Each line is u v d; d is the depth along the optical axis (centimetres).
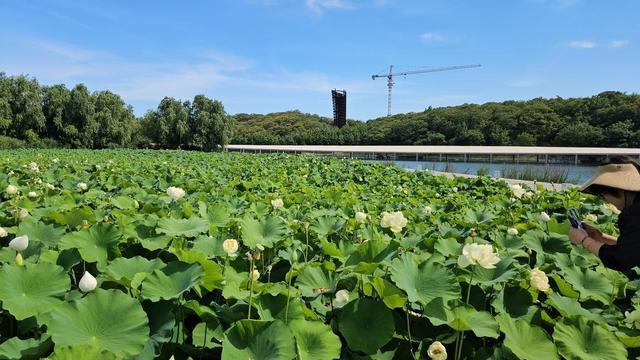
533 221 477
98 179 802
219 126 5575
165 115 5597
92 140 4934
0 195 575
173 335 210
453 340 204
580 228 317
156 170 1071
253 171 1159
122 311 190
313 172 1282
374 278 210
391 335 200
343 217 442
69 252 262
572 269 290
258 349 182
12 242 229
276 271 310
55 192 520
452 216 507
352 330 204
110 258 274
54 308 183
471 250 216
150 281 215
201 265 226
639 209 271
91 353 157
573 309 243
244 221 329
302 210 494
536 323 231
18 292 203
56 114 4759
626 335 218
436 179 1103
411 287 225
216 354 210
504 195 837
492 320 206
